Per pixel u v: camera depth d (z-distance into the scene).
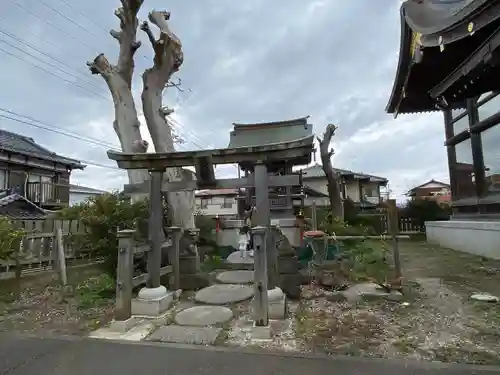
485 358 2.74
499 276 5.75
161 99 7.70
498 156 7.93
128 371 2.63
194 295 5.09
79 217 5.80
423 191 36.00
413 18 6.94
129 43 7.33
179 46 7.66
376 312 4.00
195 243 6.23
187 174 7.38
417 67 7.54
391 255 8.08
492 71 5.60
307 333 3.36
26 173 17.02
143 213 5.70
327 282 5.23
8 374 2.60
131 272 3.82
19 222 7.00
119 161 4.62
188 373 2.58
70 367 2.71
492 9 4.43
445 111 10.68
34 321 3.95
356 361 2.72
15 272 5.77
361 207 20.61
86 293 4.91
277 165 6.51
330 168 11.95
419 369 2.56
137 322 3.86
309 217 11.19
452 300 4.41
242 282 5.84
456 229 9.47
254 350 2.99
